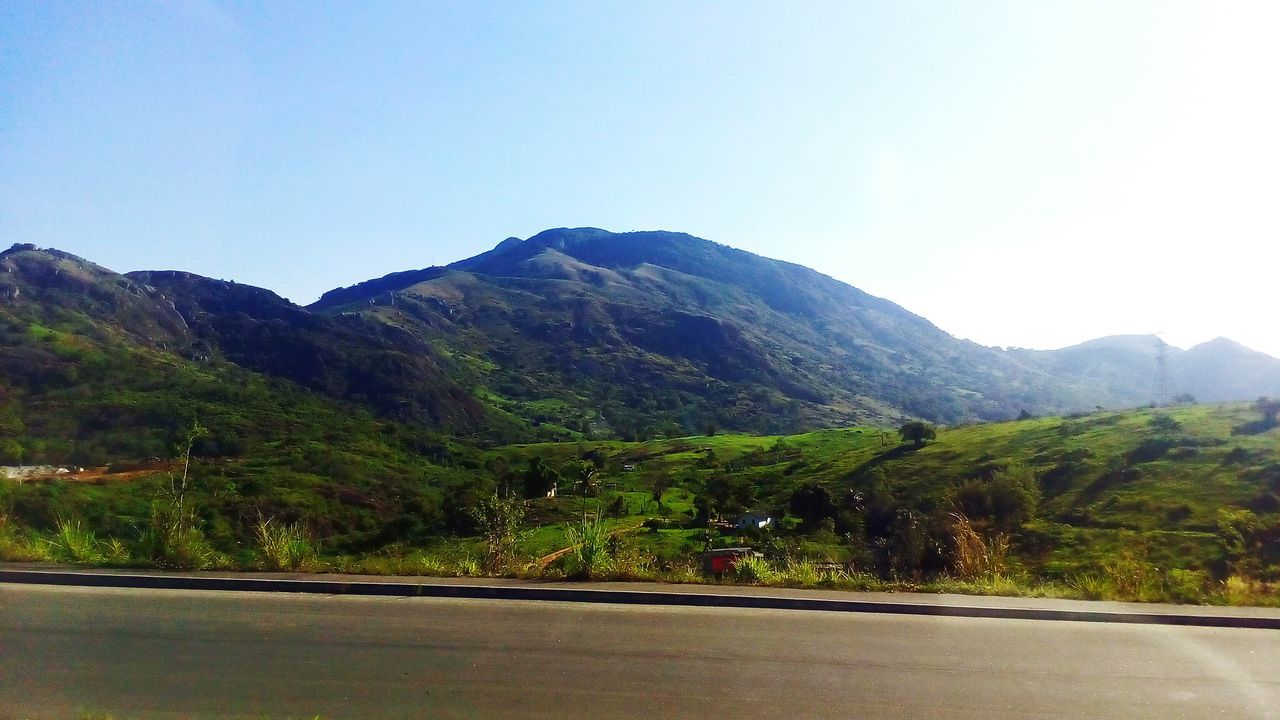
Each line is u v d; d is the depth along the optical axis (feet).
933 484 176.35
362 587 29.17
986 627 26.53
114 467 122.62
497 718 17.34
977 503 134.92
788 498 186.29
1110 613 28.12
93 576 29.84
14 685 19.04
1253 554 86.22
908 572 36.83
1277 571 40.22
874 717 18.13
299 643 22.58
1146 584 32.86
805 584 31.76
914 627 26.18
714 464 277.64
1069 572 85.51
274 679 19.61
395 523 111.86
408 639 23.15
